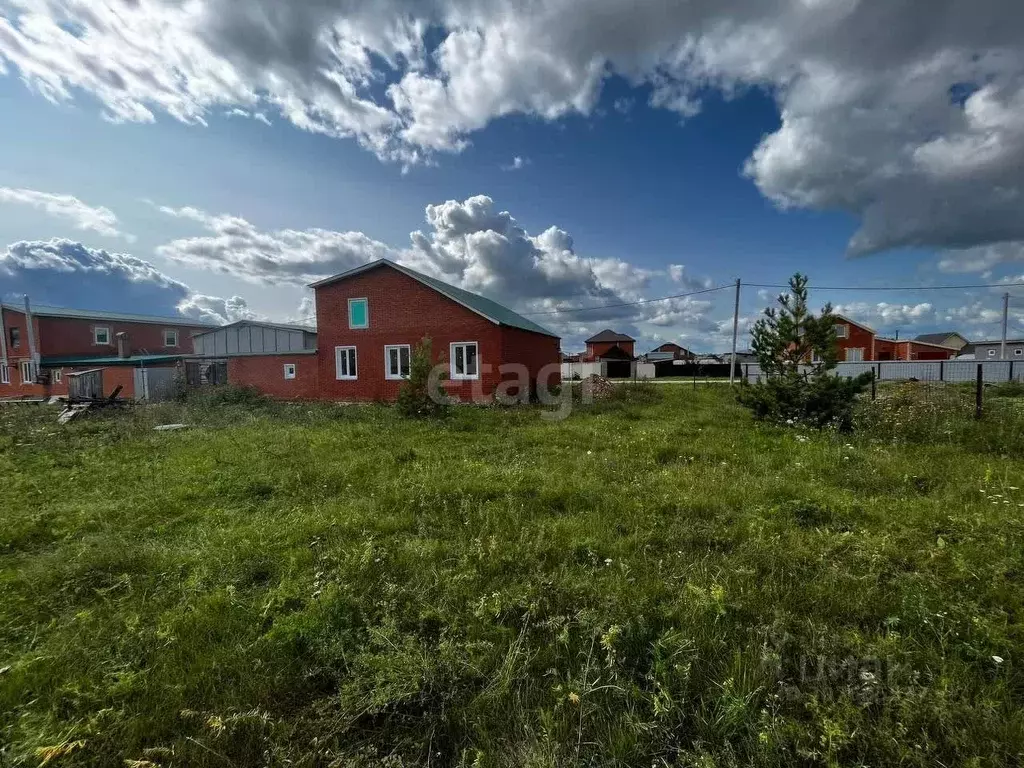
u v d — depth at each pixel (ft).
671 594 9.12
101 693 6.79
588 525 12.89
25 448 26.78
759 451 22.72
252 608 9.03
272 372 64.03
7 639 8.42
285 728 6.14
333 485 18.08
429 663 6.98
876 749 5.49
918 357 132.87
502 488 16.46
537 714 6.29
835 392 27.86
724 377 131.75
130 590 9.96
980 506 13.57
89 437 30.81
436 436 29.14
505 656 7.26
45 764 5.56
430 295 55.01
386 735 6.27
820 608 8.50
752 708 6.00
